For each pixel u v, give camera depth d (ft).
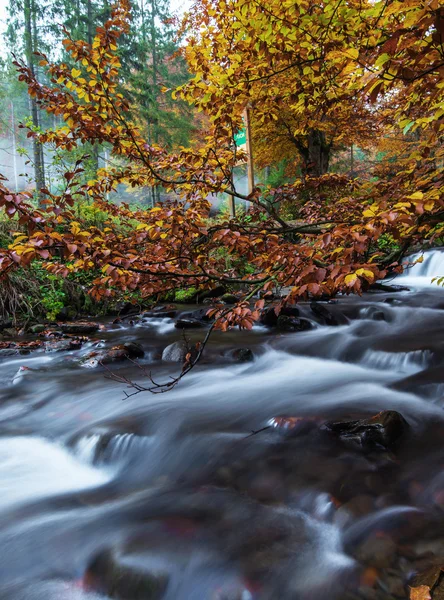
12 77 48.85
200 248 11.33
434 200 7.21
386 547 7.95
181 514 9.57
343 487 9.84
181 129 73.61
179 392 16.67
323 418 12.71
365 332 23.26
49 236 7.72
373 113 33.45
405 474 10.07
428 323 23.18
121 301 31.99
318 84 10.72
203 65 10.31
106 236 9.95
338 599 7.04
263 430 12.78
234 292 31.53
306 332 24.66
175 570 7.97
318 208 14.73
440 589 6.73
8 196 7.26
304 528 8.86
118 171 12.73
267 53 9.04
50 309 29.71
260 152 57.16
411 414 12.91
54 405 16.49
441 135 10.03
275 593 7.30
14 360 21.76
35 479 11.98
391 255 10.19
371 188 13.14
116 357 20.90
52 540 9.12
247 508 9.63
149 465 12.14
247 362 20.34
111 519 9.66
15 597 7.77
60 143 11.59
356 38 7.80
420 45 5.43
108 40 9.65
